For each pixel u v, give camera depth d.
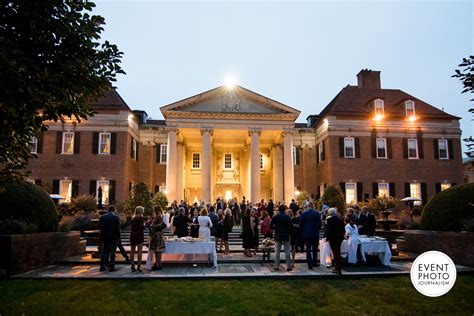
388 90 39.09
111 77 7.67
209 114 33.25
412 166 35.34
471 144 8.27
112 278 10.24
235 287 9.26
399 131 35.75
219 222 16.34
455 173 35.69
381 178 34.81
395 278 10.45
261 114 33.44
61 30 6.74
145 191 25.41
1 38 5.61
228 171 40.03
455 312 7.52
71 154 32.69
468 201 13.80
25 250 11.21
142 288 9.13
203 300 8.08
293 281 10.09
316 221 12.09
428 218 15.16
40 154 32.47
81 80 7.15
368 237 13.16
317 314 7.25
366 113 35.62
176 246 12.20
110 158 32.78
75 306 7.58
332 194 26.84
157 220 11.87
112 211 11.78
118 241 11.73
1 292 8.63
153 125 38.56
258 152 33.25
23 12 6.38
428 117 35.91
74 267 12.35
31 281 9.89
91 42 7.16
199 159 40.88
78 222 22.34
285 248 11.58
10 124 6.67
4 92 5.65
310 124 41.56
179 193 35.34
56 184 32.16
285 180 33.00
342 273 10.77
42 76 6.17
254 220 16.20
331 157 34.75
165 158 38.53
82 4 7.18
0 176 7.24
